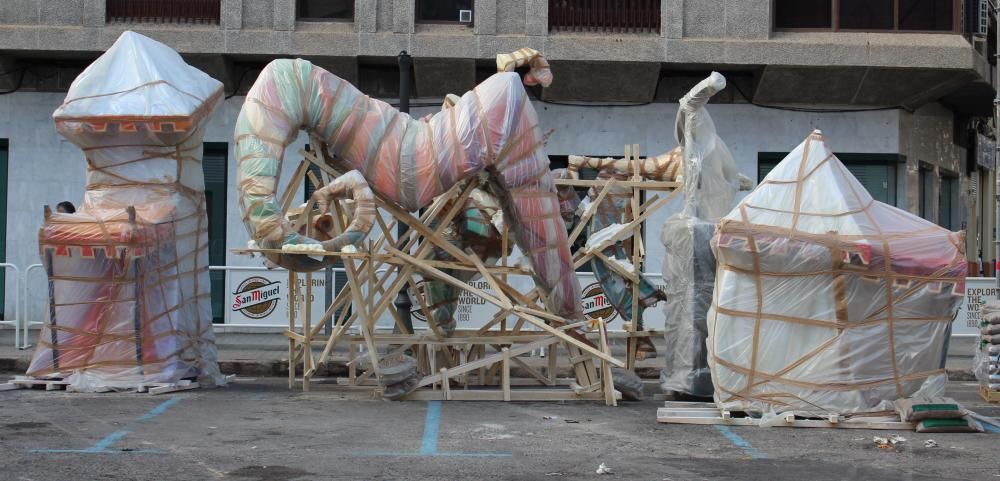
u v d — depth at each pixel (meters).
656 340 19.28
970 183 26.28
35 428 9.51
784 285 10.42
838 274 10.27
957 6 19.92
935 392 10.38
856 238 10.30
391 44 19.33
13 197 20.19
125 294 12.00
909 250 10.33
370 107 11.64
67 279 12.01
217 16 19.47
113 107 11.73
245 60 19.88
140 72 11.97
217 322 20.14
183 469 7.82
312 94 11.46
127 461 8.08
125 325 12.00
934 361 10.40
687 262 12.15
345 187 11.15
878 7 20.02
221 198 20.34
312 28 19.53
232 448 8.69
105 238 11.76
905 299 10.34
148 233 11.91
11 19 19.27
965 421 10.02
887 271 10.26
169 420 10.07
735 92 20.56
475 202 12.98
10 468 7.75
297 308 16.98
